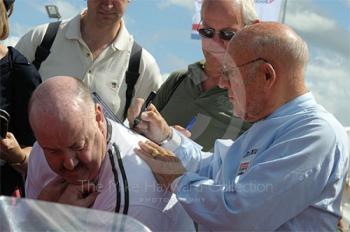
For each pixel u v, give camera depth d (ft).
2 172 6.96
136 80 7.83
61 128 4.80
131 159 5.29
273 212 4.96
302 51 5.38
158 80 8.01
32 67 7.34
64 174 5.16
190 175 5.43
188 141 6.16
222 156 5.97
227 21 6.32
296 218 5.10
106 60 7.77
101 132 5.20
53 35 8.06
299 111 5.32
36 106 4.89
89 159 5.03
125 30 7.96
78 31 7.88
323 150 5.01
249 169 5.16
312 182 4.95
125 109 7.77
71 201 5.14
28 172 5.98
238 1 6.42
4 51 7.16
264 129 5.44
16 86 7.17
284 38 5.30
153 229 5.23
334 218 5.24
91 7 7.71
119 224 3.58
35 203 3.70
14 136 7.23
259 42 5.30
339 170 5.12
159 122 6.01
